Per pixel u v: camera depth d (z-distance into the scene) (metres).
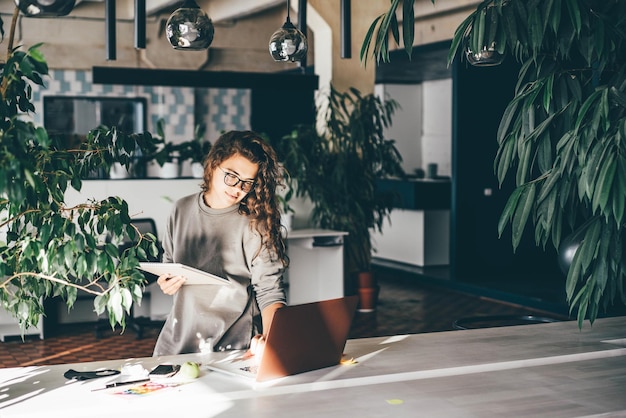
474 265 10.54
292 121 15.38
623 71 2.92
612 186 2.63
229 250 3.07
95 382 2.61
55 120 13.48
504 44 2.95
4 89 2.29
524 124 3.13
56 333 7.77
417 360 2.90
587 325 3.54
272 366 2.62
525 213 3.04
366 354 2.99
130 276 2.46
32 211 2.48
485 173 10.52
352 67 9.14
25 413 2.29
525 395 2.52
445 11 10.53
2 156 2.05
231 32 13.00
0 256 2.53
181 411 2.32
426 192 11.37
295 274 8.60
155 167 13.23
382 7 9.22
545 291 9.32
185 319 3.08
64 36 12.33
